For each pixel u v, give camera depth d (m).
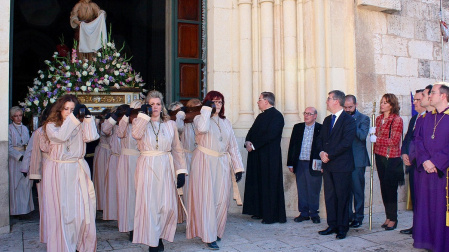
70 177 3.94
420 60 7.31
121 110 5.12
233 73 6.84
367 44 6.70
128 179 4.86
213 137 4.59
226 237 5.03
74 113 3.89
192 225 4.57
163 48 11.95
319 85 6.41
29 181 6.16
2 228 5.19
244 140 6.48
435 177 4.31
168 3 7.56
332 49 6.46
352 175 5.50
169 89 7.41
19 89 14.50
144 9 14.06
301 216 5.89
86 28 8.24
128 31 14.41
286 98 6.63
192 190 4.59
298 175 5.91
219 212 4.60
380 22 6.87
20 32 14.63
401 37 7.10
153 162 4.18
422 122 4.57
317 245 4.70
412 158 4.60
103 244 4.75
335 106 5.11
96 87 7.43
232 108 6.82
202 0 7.43
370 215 5.39
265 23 6.67
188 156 5.54
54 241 3.84
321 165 5.33
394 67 6.98
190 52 7.35
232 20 6.87
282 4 6.74
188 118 4.90
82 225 3.99
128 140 4.94
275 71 6.75
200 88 7.37
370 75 6.70
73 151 3.99
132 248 4.59
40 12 14.85
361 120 5.50
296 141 5.93
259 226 5.61
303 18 6.66
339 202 4.98
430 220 4.36
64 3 15.08
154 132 4.23
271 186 5.73
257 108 6.74
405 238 4.99
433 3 7.57
